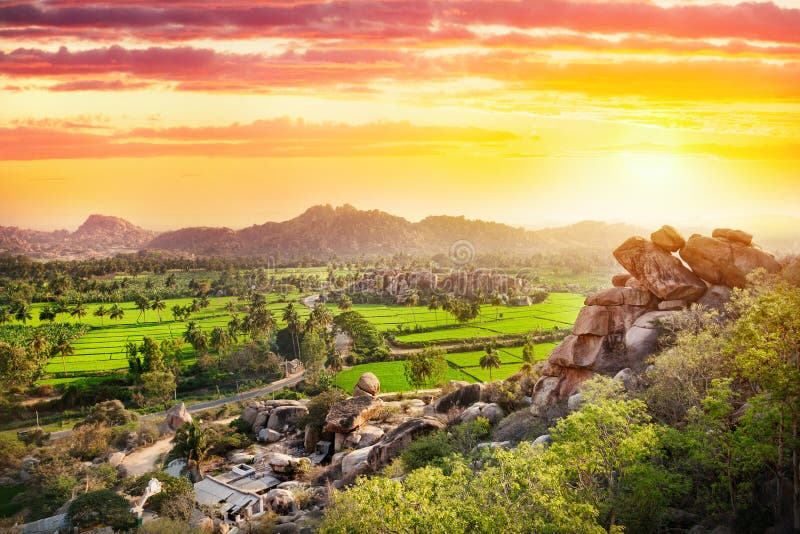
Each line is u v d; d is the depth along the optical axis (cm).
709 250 4209
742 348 2662
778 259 4103
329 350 12044
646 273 4391
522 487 2017
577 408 3844
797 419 2048
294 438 7169
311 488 5200
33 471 6362
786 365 2045
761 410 2102
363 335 12962
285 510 4772
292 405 7944
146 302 18188
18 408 9194
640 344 4022
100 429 7531
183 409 8256
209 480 5725
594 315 4419
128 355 12038
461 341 13125
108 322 17525
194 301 18575
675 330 3884
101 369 11612
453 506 2002
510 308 18300
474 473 2480
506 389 5416
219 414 8850
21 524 5053
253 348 12619
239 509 5016
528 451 2238
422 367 8856
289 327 13712
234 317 15062
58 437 7931
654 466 2356
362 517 2077
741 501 2209
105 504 4903
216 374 11194
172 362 11000
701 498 2339
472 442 4081
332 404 6806
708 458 2170
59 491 5759
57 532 4712
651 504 2130
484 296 19825
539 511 1984
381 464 4747
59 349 11656
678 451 2564
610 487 2245
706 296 4191
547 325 14938
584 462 2228
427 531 1916
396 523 1992
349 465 5203
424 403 7456
